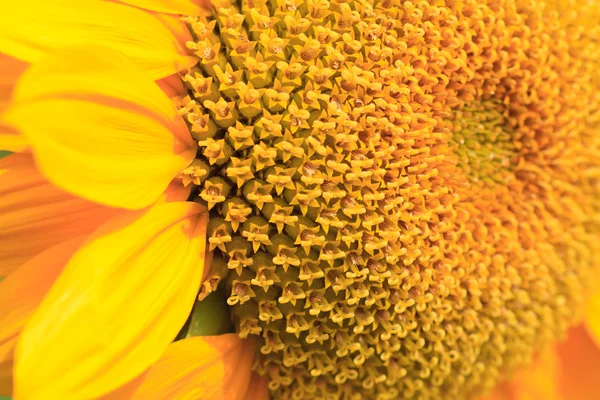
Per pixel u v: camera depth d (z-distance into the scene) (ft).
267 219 0.61
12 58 0.54
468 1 0.67
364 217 0.62
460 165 0.70
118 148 0.53
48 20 0.53
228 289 0.61
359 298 0.62
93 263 0.53
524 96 0.71
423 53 0.65
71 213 0.56
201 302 0.61
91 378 0.51
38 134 0.47
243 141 0.60
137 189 0.54
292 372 0.65
